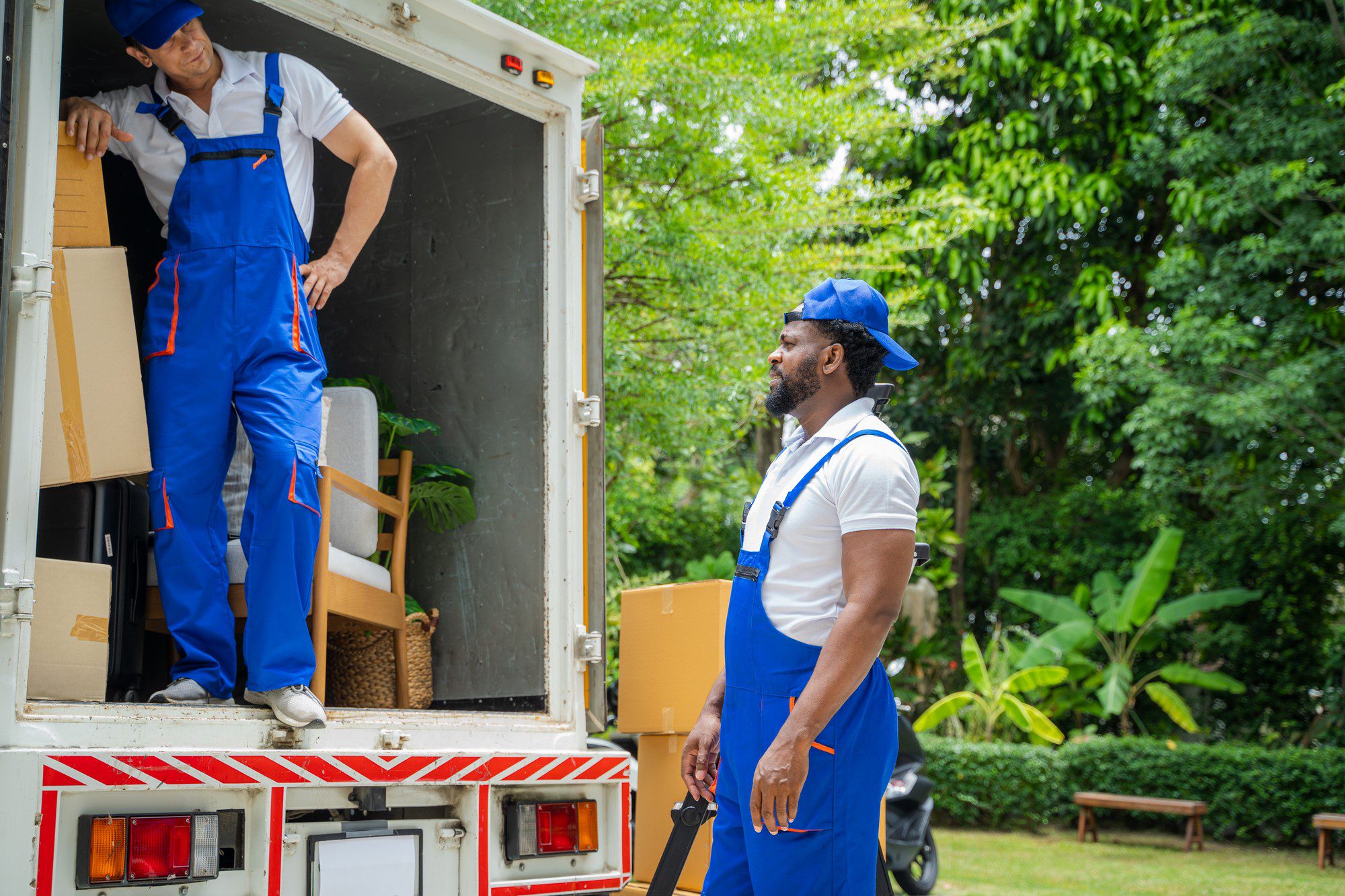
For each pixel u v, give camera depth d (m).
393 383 4.41
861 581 2.35
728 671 2.55
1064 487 17.88
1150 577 14.23
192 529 3.24
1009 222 14.53
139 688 3.47
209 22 4.00
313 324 3.54
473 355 4.20
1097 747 12.84
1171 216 15.30
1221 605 14.09
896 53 11.46
